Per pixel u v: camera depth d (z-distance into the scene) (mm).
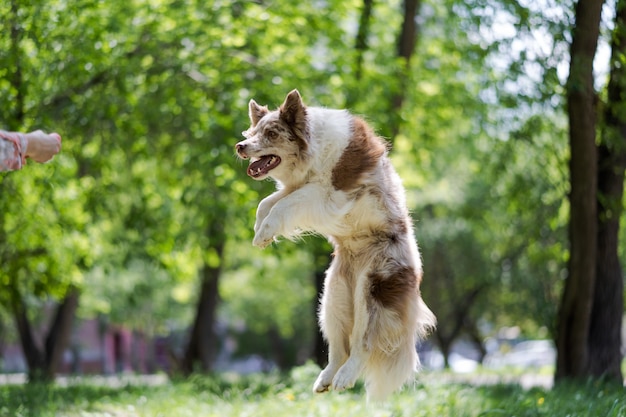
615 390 10672
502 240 27203
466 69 17594
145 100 14117
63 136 14141
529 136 15367
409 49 16766
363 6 16125
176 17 14109
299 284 38062
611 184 13258
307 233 6949
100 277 26188
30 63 12766
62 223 15922
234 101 13844
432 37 18922
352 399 10398
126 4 13859
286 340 51562
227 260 27781
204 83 14258
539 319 28891
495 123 17391
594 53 11828
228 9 14125
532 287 28359
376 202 6516
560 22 11898
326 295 6844
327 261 16719
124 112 14391
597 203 13305
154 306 37938
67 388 13672
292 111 6434
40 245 16359
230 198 15227
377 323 6441
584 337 13031
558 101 13859
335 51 15570
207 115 14070
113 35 13734
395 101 16484
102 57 13156
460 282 31500
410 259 6617
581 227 12719
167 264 18172
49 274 17062
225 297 41312
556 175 17109
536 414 8469
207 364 21219
